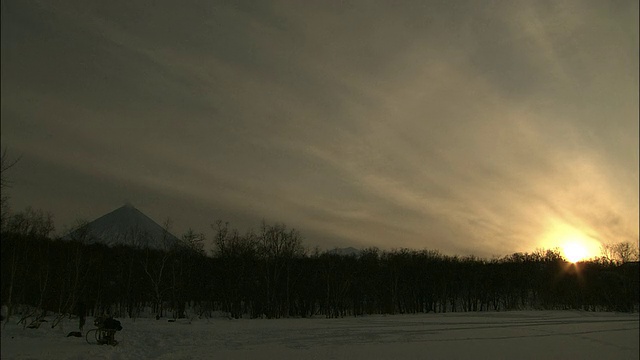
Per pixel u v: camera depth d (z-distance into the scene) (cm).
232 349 3869
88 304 9188
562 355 4047
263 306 11656
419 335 5334
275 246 12112
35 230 7012
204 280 11631
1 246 5619
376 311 13662
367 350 4009
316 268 12538
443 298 14575
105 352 3164
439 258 15362
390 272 13725
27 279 6112
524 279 14850
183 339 4400
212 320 8269
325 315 12519
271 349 3938
